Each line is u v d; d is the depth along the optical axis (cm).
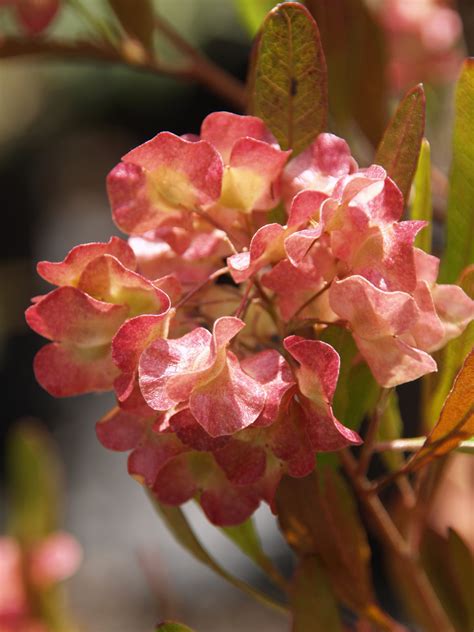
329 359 20
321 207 20
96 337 21
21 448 44
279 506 24
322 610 24
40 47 33
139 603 114
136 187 22
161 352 20
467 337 23
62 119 173
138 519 123
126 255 21
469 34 33
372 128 31
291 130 23
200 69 35
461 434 22
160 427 20
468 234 24
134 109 171
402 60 39
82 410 137
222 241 23
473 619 25
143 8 33
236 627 108
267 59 23
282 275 21
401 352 20
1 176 170
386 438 26
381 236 21
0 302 146
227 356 20
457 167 23
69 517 124
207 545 113
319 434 20
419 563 26
